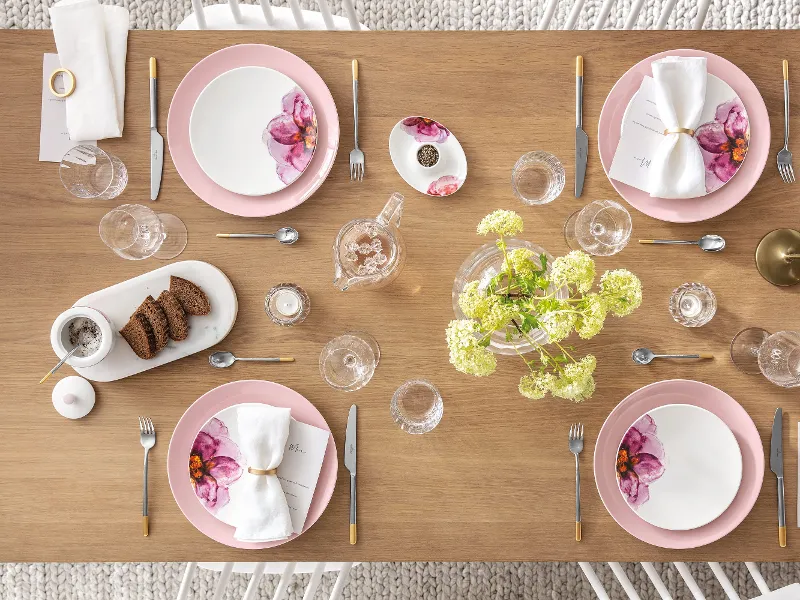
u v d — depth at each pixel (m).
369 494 1.28
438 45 1.30
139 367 1.29
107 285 1.30
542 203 1.29
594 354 1.29
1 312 1.30
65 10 1.29
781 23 2.12
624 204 1.29
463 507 1.28
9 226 1.30
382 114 1.30
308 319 1.29
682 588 2.09
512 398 1.28
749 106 1.28
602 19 1.49
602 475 1.27
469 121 1.30
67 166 1.29
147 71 1.31
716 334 1.28
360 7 2.12
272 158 1.29
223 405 1.28
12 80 1.30
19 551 1.28
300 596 2.14
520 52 1.29
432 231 1.30
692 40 1.29
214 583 2.15
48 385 1.29
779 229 1.28
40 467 1.29
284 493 1.26
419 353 1.29
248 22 1.57
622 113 1.29
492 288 1.04
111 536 1.28
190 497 1.27
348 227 1.24
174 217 1.30
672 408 1.25
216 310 1.29
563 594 2.11
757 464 1.25
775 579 2.08
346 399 1.29
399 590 2.12
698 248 1.29
